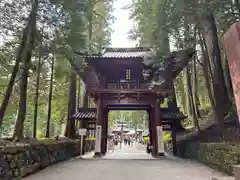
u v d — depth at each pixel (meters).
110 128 44.50
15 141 8.08
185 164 10.33
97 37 14.79
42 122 22.20
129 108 17.39
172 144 17.27
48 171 8.29
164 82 13.55
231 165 6.89
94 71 14.21
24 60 8.62
